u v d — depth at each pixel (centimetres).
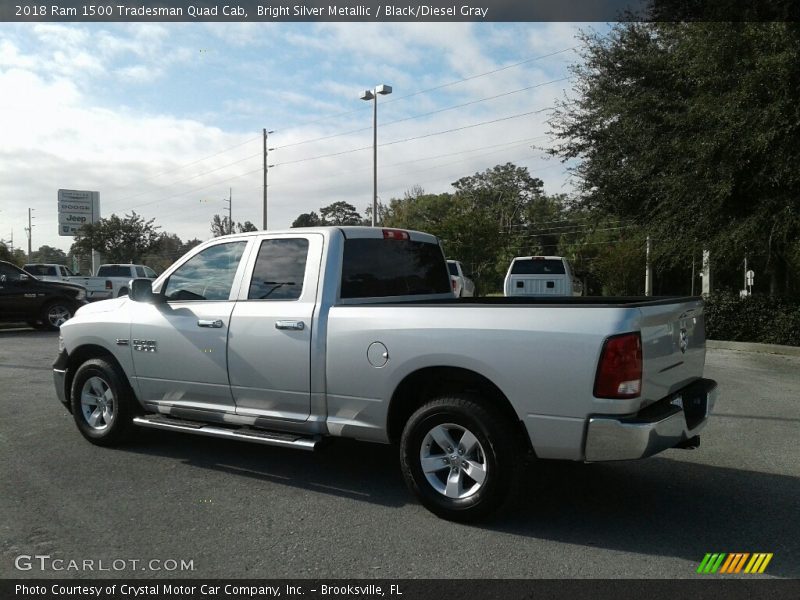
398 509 459
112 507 461
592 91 1612
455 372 442
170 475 532
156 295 576
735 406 791
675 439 416
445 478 448
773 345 1306
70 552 389
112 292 2502
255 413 523
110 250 4681
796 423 704
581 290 2052
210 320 541
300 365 495
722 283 2536
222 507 462
